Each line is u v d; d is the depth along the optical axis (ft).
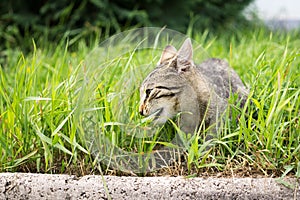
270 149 11.87
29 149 12.87
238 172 11.78
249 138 12.03
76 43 29.84
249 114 12.75
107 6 32.86
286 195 10.78
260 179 10.96
